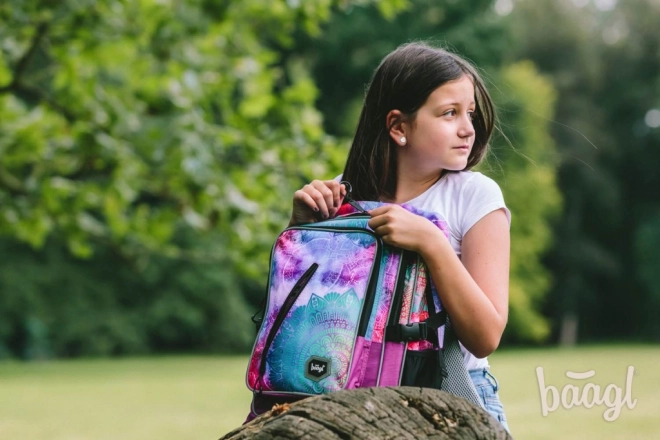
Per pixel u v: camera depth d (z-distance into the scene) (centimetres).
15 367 3147
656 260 5059
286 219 1129
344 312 292
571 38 5272
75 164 1237
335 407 268
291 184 1128
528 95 4381
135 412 1662
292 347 294
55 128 1189
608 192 5100
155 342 4184
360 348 289
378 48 4003
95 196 1206
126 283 3969
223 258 1223
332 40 3981
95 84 1157
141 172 1175
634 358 3375
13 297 3775
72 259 3897
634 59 5416
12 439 1277
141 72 1171
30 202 1213
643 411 1642
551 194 4569
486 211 321
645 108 5353
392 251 299
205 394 2020
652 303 5228
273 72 1163
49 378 2572
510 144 370
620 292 5353
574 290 5159
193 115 1102
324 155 1097
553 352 4031
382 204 320
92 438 1295
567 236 5144
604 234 5322
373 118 338
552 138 5059
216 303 4006
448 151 322
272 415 289
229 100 1207
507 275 318
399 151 338
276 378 294
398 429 268
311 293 297
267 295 312
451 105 321
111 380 2484
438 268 294
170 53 1127
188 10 1102
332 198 325
